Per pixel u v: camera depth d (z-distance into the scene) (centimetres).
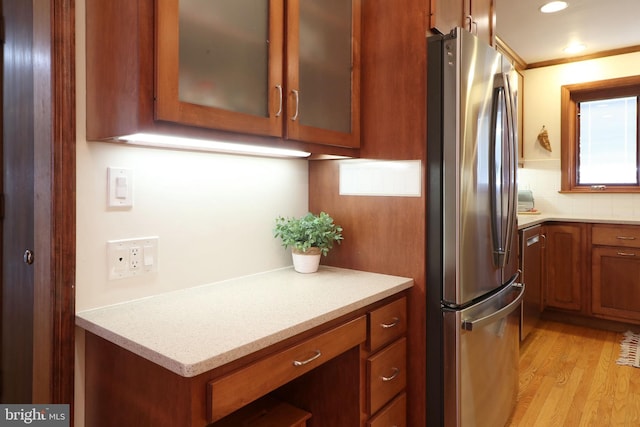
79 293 120
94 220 123
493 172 180
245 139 125
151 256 136
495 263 184
